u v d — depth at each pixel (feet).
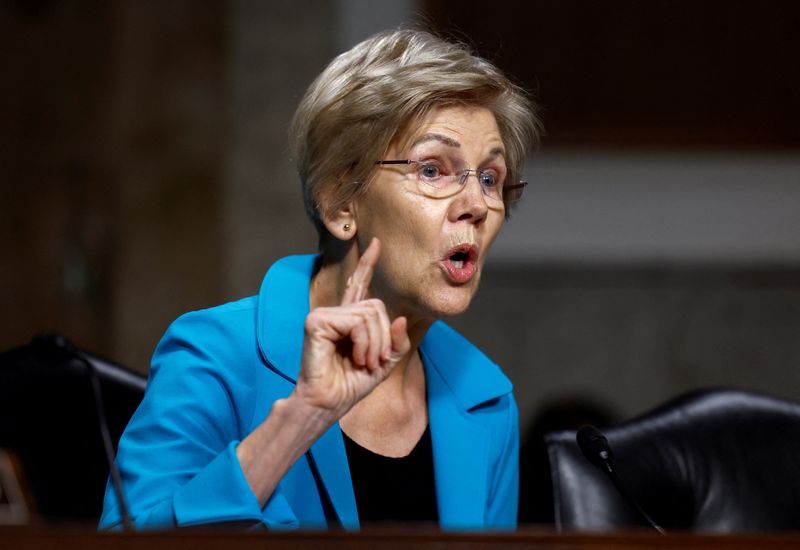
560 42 62.64
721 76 62.95
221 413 21.49
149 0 62.44
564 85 62.85
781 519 24.49
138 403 25.05
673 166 62.85
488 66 21.98
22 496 19.67
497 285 61.67
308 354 18.76
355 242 22.30
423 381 24.14
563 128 62.80
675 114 63.00
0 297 62.39
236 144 61.46
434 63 21.44
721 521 24.34
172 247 61.82
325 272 23.22
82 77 63.31
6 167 63.10
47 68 63.36
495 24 62.39
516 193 23.36
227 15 61.72
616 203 62.44
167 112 62.18
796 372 61.36
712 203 62.59
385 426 22.93
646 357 61.41
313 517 21.45
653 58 62.85
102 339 62.18
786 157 62.85
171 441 20.76
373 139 21.33
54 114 63.26
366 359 18.84
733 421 25.23
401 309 22.06
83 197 62.95
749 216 62.54
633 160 62.90
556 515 23.54
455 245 21.16
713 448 24.85
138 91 62.44
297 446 19.20
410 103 21.08
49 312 62.44
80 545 13.85
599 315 61.52
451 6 62.03
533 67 62.69
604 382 61.21
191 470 20.56
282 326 22.50
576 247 62.13
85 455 24.73
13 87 63.31
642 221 62.49
